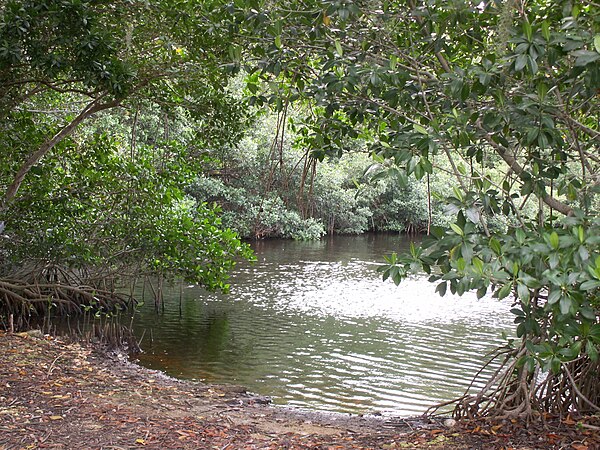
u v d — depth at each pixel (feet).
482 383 33.32
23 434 17.57
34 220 43.32
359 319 49.60
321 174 114.83
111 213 45.03
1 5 25.53
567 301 12.35
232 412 21.95
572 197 15.43
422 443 17.75
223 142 36.83
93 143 42.91
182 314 50.11
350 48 17.66
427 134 13.70
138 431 18.44
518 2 15.07
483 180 14.88
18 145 37.96
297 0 18.48
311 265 82.94
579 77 14.39
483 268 12.88
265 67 18.02
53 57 24.23
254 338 42.57
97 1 25.25
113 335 39.22
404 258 14.83
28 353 27.14
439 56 16.76
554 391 19.36
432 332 45.57
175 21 25.95
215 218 47.78
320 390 31.60
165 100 35.50
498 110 14.46
